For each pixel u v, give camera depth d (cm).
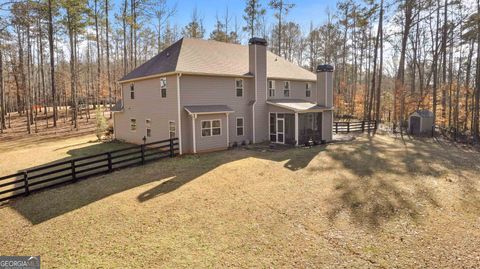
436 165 1323
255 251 662
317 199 947
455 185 1070
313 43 4612
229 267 604
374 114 3584
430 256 638
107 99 4562
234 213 855
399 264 610
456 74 3497
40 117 3650
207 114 1689
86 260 634
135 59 3456
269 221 805
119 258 639
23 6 1312
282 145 1888
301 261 623
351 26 3528
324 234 736
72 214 863
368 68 3803
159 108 1809
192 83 1700
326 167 1294
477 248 668
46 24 2780
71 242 711
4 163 1534
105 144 2092
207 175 1207
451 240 705
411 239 711
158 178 1185
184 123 1669
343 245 685
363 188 1028
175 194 1002
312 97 2469
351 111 3938
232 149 1775
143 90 1952
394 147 1773
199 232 750
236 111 1920
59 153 1758
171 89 1691
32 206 941
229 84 1877
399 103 2906
